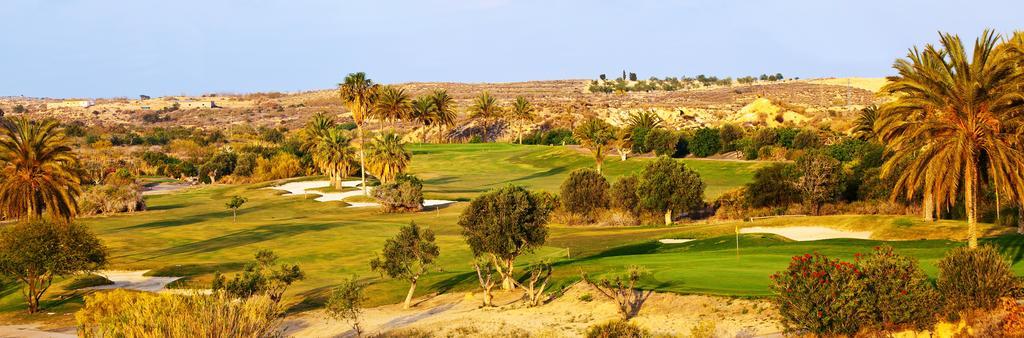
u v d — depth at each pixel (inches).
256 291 1563.7
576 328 1217.4
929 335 924.0
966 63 1237.1
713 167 4281.5
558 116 7859.3
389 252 1605.6
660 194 2856.8
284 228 3029.0
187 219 3656.5
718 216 2962.6
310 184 4992.6
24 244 1753.2
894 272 950.4
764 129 4559.5
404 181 3762.3
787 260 1574.8
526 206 1523.1
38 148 2416.3
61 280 2058.3
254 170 5925.2
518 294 1589.6
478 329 1290.6
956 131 1285.7
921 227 1911.9
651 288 1346.0
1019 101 1226.6
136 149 7810.0
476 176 5123.0
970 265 970.1
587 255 2069.4
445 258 2190.0
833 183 2805.1
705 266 1525.6
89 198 3912.4
